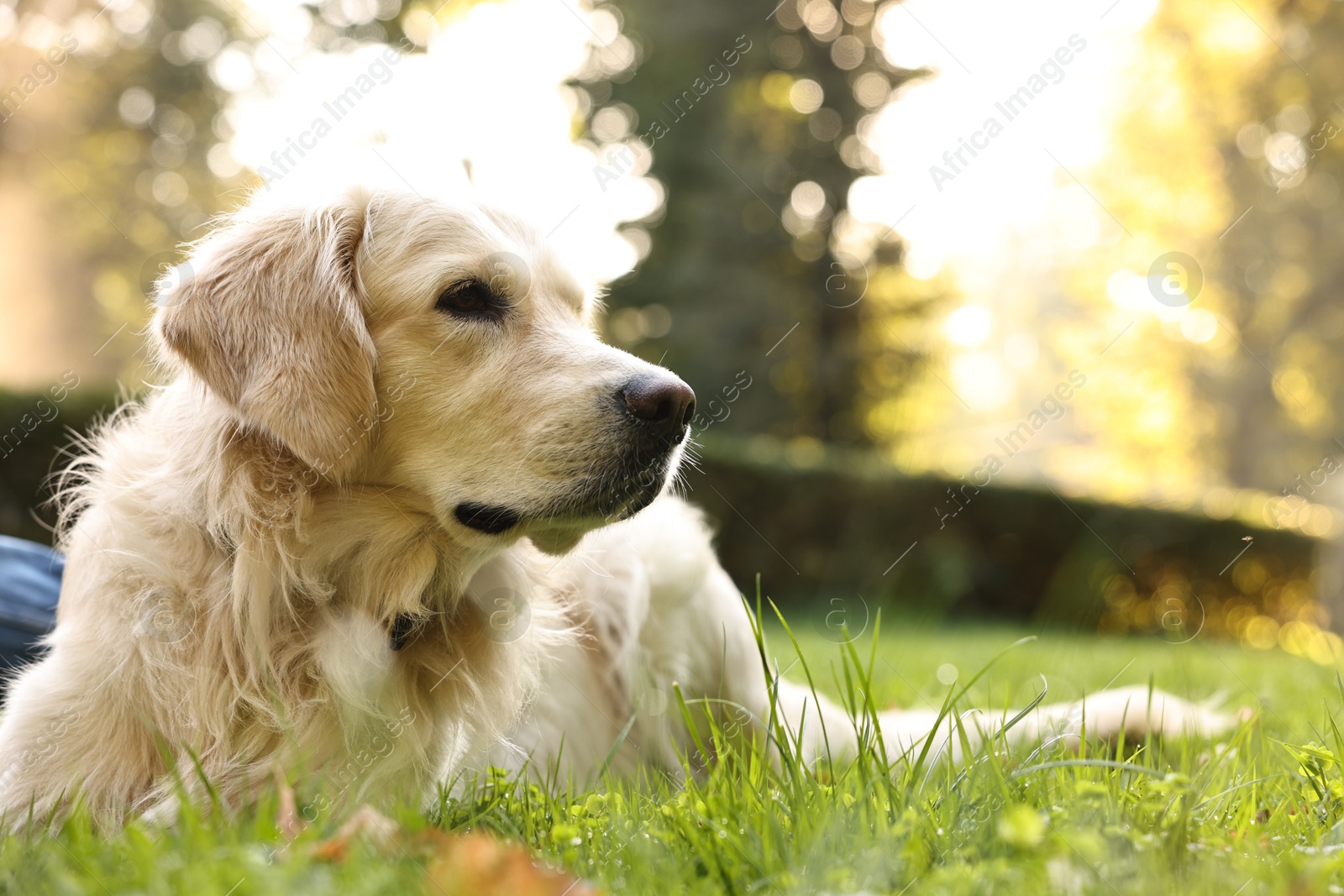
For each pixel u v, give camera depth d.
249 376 2.42
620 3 18.25
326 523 2.48
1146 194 19.55
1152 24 18.56
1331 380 20.56
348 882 1.40
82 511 2.57
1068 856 1.54
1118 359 20.58
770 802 1.91
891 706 4.02
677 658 3.37
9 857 1.71
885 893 1.50
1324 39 17.66
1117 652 6.52
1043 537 11.98
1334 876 1.54
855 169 17.77
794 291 17.84
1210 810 2.02
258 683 2.30
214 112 21.48
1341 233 18.92
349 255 2.60
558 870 1.56
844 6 17.80
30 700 2.29
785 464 11.29
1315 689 4.31
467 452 2.56
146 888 1.43
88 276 22.08
